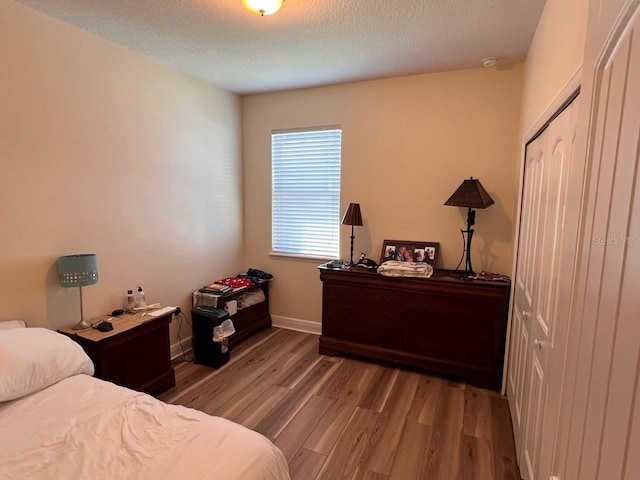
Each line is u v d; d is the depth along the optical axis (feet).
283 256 12.98
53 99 7.34
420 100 10.50
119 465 3.77
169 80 9.98
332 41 8.20
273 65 9.76
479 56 8.97
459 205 9.20
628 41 1.85
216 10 6.91
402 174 10.93
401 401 8.48
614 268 1.91
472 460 6.55
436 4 6.56
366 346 10.41
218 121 11.92
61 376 5.53
